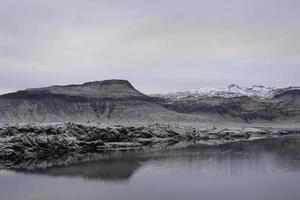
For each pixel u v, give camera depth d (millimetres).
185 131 138625
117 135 108750
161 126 138625
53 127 95250
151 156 72750
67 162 64688
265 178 47031
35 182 46094
